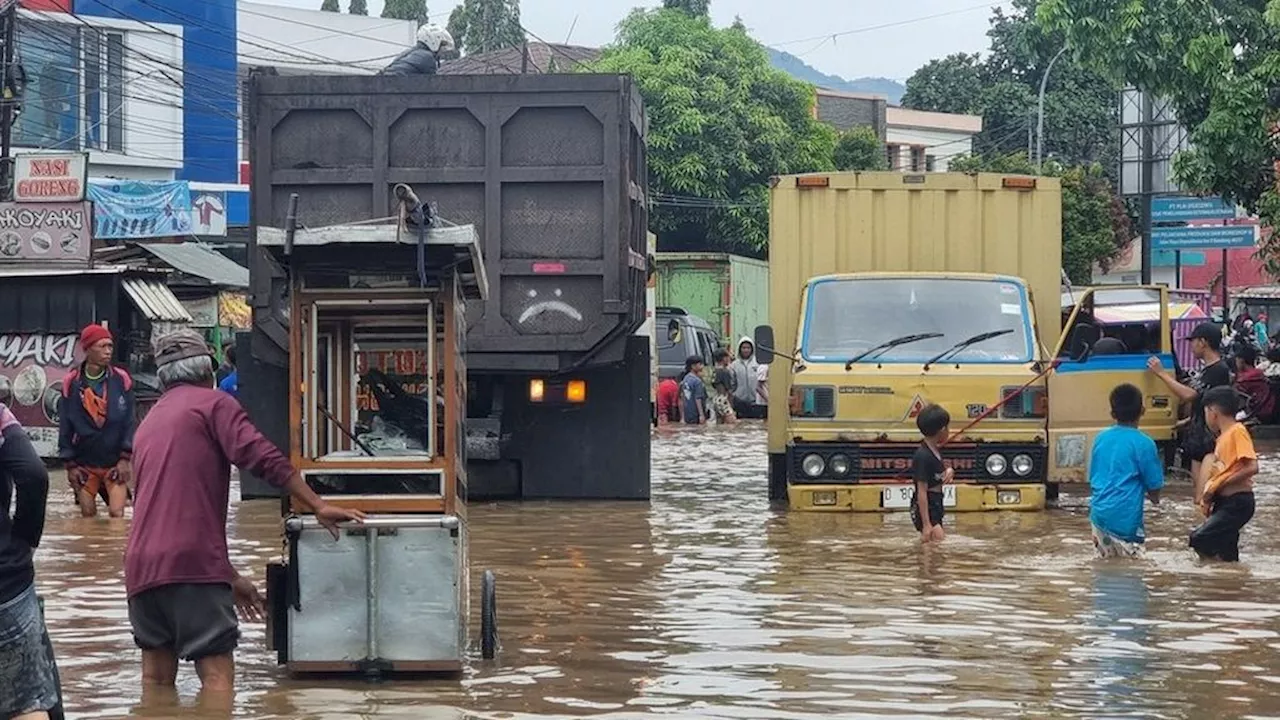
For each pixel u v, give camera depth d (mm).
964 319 16562
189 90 41250
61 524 16062
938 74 76438
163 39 39938
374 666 8719
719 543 14320
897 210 17453
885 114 72312
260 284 16250
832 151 57781
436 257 8875
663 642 9812
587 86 16172
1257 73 25047
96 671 9070
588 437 17141
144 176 39812
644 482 17156
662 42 54625
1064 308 24141
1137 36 25188
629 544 14250
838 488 16266
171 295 24750
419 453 8953
